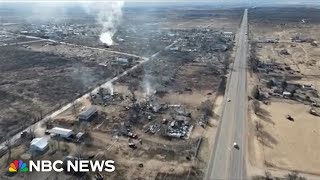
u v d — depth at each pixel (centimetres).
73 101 11812
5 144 8625
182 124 9825
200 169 7394
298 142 8675
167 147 8469
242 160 7756
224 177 7088
